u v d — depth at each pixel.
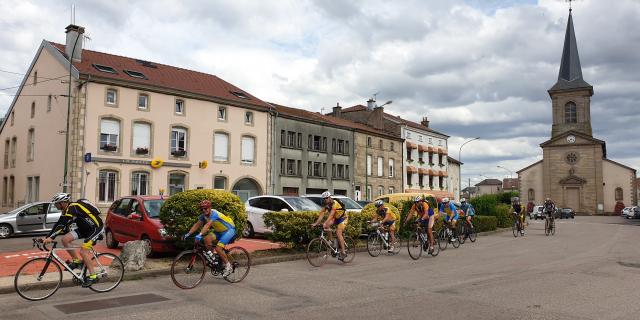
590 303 7.44
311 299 7.80
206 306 7.31
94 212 8.38
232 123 34.62
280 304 7.44
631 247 16.69
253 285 9.08
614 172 70.06
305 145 40.38
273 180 37.22
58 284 8.03
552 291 8.38
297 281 9.52
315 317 6.62
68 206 8.09
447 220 15.99
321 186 41.59
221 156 33.94
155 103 30.41
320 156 41.78
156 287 8.91
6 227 19.59
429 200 18.77
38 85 32.06
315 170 41.50
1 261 11.55
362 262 12.45
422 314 6.77
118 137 28.73
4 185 36.38
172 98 31.30
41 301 7.68
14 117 35.72
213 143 33.38
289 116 38.75
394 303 7.48
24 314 6.84
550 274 10.28
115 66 30.78
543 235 23.39
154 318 6.60
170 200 11.40
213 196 11.27
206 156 32.84
